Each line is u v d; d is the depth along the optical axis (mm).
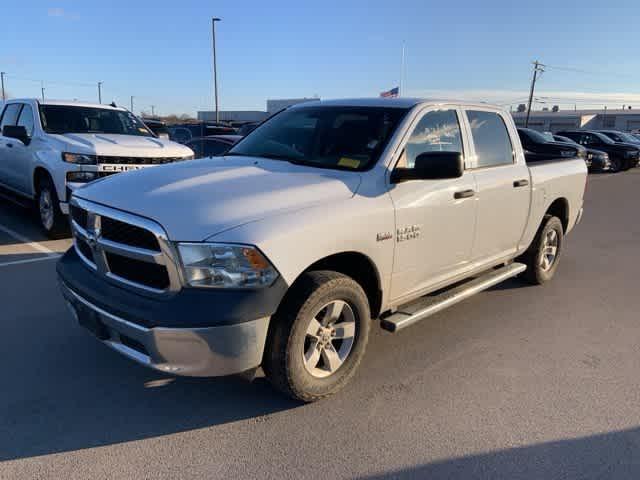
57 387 3516
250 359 2986
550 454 3035
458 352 4301
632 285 6301
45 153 7254
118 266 3207
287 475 2781
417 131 4023
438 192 3988
